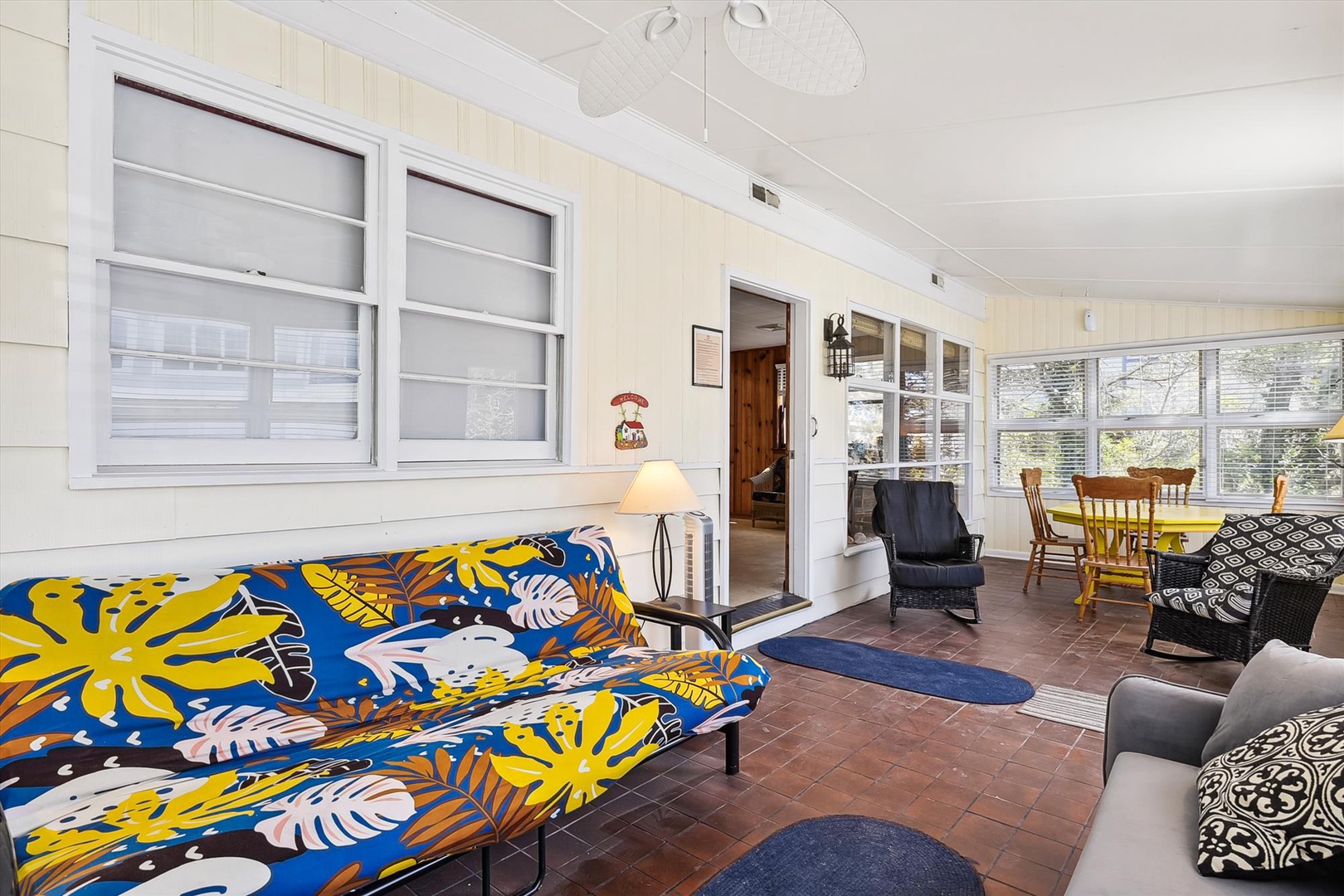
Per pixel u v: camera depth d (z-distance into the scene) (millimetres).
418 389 2723
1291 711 1486
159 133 2092
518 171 2949
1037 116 3113
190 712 1727
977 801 2377
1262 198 3785
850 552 5309
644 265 3541
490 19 2670
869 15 2393
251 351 2281
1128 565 4793
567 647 2516
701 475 3902
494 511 2883
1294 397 5984
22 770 1495
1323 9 2197
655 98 3213
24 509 1814
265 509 2240
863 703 3291
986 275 6453
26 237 1820
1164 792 1556
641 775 2568
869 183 4223
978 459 7461
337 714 1927
